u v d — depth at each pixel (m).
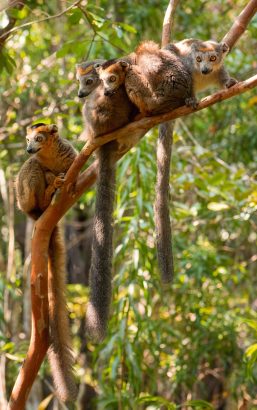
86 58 11.49
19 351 14.30
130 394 12.57
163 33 9.45
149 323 13.02
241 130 15.51
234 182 13.05
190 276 13.92
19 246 18.52
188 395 15.20
